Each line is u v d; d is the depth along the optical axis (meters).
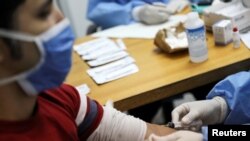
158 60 1.45
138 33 1.70
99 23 1.97
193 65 1.38
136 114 1.64
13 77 0.84
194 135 1.13
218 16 1.50
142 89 1.31
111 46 1.62
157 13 1.73
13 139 0.86
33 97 0.91
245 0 1.52
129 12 1.87
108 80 1.39
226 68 1.34
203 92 1.54
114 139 1.12
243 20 1.49
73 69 1.51
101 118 1.12
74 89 1.09
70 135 0.98
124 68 1.44
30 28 0.83
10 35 0.80
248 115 1.25
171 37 1.51
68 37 0.91
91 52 1.60
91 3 2.02
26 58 0.84
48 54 0.87
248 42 1.43
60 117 0.98
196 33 1.35
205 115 1.24
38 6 0.82
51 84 0.92
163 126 1.19
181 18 1.73
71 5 2.72
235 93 1.23
